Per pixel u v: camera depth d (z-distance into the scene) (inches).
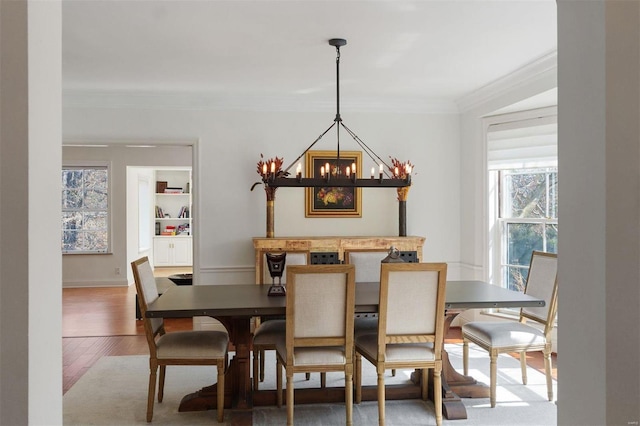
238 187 215.6
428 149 225.5
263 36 139.0
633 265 39.6
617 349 40.1
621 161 40.2
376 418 128.6
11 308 39.8
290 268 114.6
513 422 125.9
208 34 137.1
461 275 227.6
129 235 364.5
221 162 214.8
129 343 205.2
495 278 212.8
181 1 115.0
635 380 39.3
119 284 356.8
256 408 135.6
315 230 219.0
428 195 225.6
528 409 133.9
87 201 358.3
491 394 135.8
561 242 46.5
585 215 43.3
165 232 448.1
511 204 210.1
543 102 183.3
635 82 40.3
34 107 41.2
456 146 227.3
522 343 137.3
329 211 219.1
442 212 226.7
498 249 212.5
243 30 134.1
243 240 215.6
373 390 141.3
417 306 120.1
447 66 170.2
